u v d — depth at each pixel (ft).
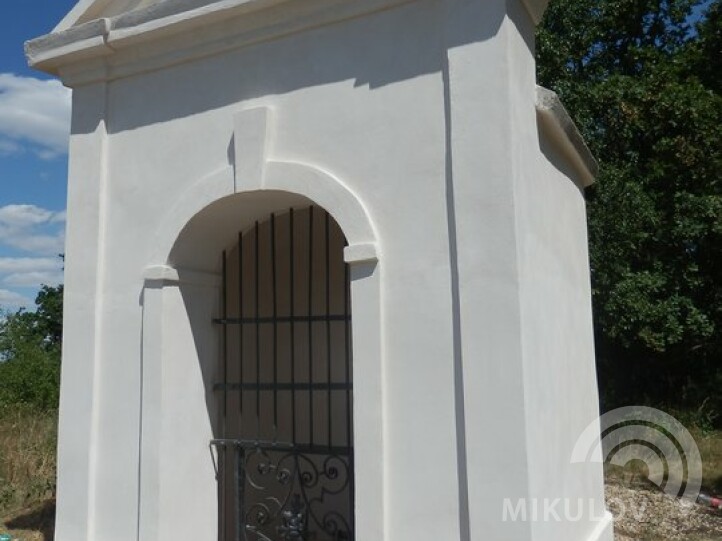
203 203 17.29
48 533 22.62
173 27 17.70
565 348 18.19
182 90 18.19
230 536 19.62
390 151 15.28
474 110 14.23
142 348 17.80
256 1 16.48
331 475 17.35
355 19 16.02
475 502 13.39
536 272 15.14
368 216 15.26
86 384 18.48
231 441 18.24
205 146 17.69
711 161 44.93
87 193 19.10
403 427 14.46
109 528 17.81
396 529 14.30
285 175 16.29
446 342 14.24
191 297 18.40
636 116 46.85
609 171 45.27
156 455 17.13
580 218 22.66
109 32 18.60
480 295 13.78
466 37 14.47
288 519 17.70
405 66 15.33
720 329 48.60
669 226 46.29
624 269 45.14
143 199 18.45
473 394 13.64
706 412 47.24
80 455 18.30
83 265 18.92
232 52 17.56
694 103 45.75
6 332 73.72
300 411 22.59
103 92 19.21
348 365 17.99
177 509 17.34
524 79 15.06
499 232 13.74
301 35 16.67
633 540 25.54
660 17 54.90
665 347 47.34
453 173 14.30
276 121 16.76
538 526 13.46
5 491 27.58
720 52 50.03
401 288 14.80
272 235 18.90
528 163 14.97
